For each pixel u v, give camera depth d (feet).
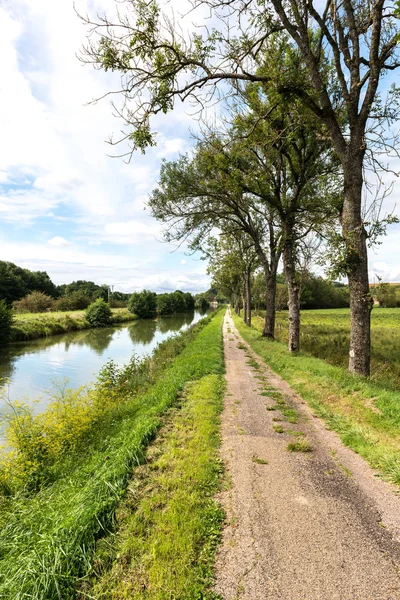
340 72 24.94
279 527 10.00
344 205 25.66
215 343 53.21
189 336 76.28
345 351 47.50
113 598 7.74
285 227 43.47
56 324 110.42
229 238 86.79
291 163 40.22
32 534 10.48
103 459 15.49
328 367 29.58
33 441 19.01
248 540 9.46
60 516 10.84
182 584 7.96
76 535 9.41
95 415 23.72
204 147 45.19
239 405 22.45
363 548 9.05
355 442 15.93
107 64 20.84
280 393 25.43
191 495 11.60
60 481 15.25
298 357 37.70
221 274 115.24
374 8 22.45
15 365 56.18
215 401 22.88
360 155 24.88
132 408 24.17
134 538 9.61
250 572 8.29
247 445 15.97
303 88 26.07
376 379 25.29
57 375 49.49
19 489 16.24
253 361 39.58
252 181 42.34
